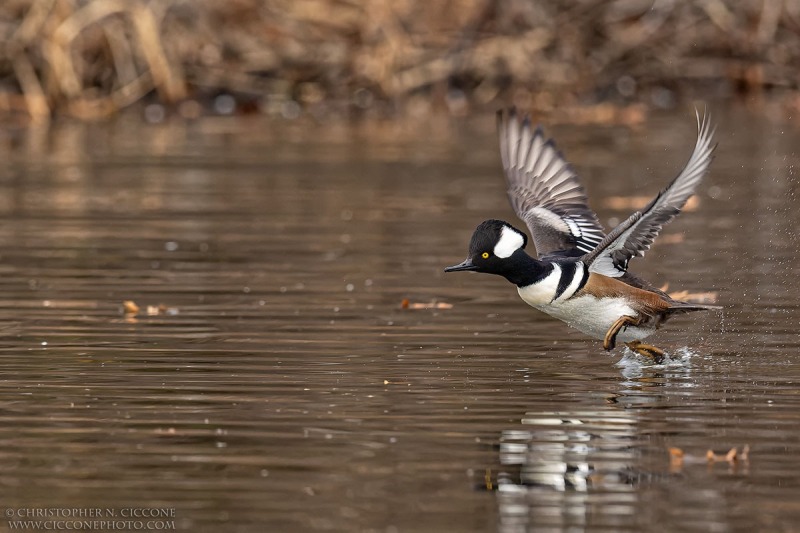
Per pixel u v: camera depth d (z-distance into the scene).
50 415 9.87
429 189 21.78
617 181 21.92
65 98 30.61
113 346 12.09
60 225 18.83
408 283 15.10
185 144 27.14
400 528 7.65
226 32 31.95
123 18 31.22
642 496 8.16
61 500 8.11
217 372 11.14
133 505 8.01
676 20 33.28
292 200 20.81
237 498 8.12
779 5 33.12
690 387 10.70
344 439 9.27
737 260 16.23
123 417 9.80
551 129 28.56
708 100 32.66
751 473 8.54
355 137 28.11
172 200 20.88
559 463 8.75
